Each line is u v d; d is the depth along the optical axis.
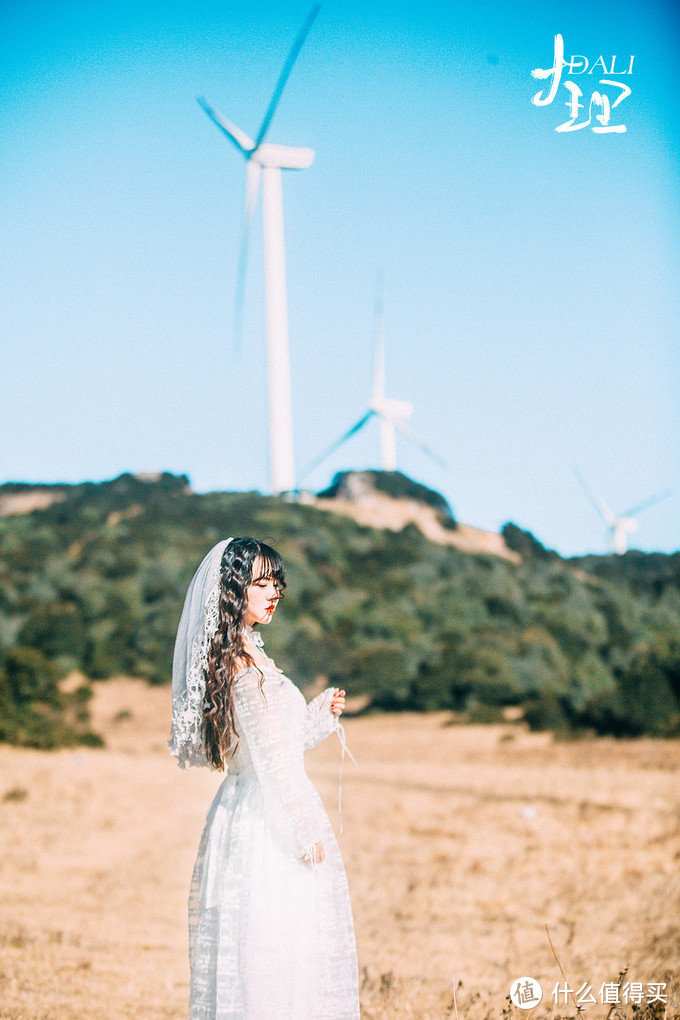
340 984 3.24
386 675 43.06
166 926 8.14
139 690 41.75
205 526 58.44
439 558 60.19
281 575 3.44
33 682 38.09
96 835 12.95
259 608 3.39
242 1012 3.11
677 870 9.54
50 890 9.50
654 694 32.19
